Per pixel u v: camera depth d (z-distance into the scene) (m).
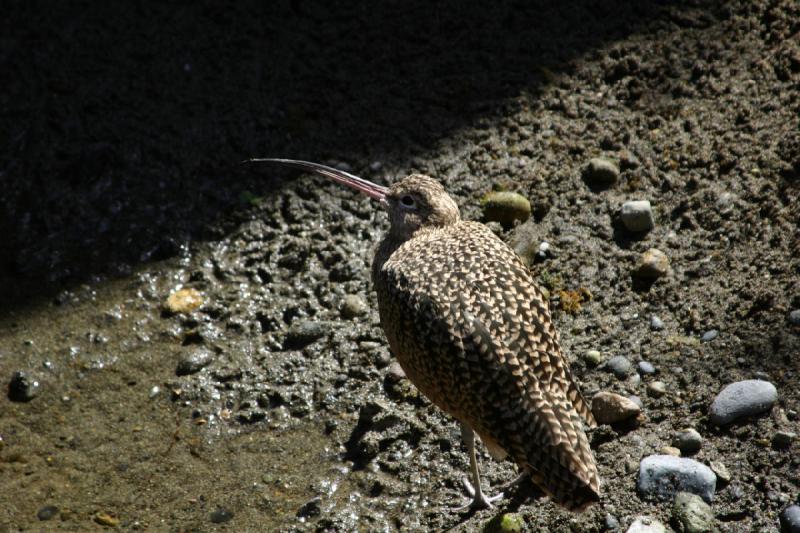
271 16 16.72
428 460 11.16
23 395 12.38
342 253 13.64
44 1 16.77
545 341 9.84
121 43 16.30
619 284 12.58
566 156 14.25
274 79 15.76
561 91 15.07
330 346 12.65
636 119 14.52
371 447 11.33
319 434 11.74
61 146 14.98
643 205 13.07
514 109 14.98
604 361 11.69
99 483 11.41
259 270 13.69
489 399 9.58
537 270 12.96
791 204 12.66
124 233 14.16
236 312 13.23
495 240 10.97
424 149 14.68
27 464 11.63
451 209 11.99
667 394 11.10
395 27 16.38
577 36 15.81
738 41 15.12
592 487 8.94
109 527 10.88
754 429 10.34
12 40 16.33
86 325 13.17
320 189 14.45
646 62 15.16
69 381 12.57
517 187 13.92
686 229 12.98
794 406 10.42
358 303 13.00
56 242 14.08
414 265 10.55
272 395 12.22
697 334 11.70
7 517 11.00
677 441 10.43
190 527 10.83
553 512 10.20
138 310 13.36
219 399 12.28
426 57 15.91
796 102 13.93
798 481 9.76
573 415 9.42
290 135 15.07
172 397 12.35
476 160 14.40
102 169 14.75
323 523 10.66
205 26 16.55
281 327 13.01
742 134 13.80
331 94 15.53
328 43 16.28
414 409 11.69
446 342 9.84
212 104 15.44
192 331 13.01
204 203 14.47
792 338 11.12
